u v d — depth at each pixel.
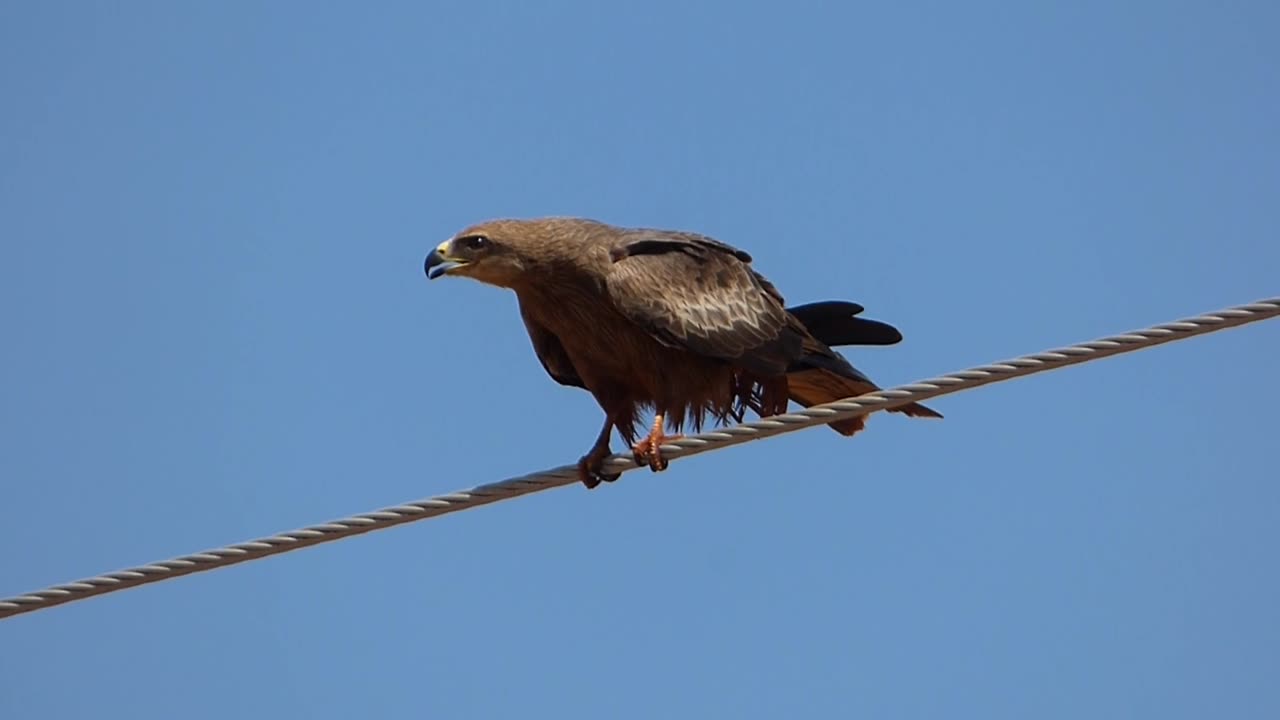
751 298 15.34
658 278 14.91
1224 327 10.80
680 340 14.81
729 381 15.38
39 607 11.80
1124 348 11.13
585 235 15.10
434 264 15.15
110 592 11.78
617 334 15.12
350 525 12.02
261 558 11.91
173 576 11.80
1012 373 11.52
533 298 15.27
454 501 12.30
